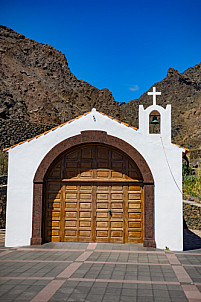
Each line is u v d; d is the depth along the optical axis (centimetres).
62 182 1080
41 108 4169
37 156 1059
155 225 1001
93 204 1062
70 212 1064
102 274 707
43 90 4975
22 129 2655
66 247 990
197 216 1578
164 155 1029
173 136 5244
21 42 6347
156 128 4600
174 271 737
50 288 610
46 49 6600
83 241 1048
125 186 1062
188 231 1516
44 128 2788
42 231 1045
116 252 928
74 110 4962
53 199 1073
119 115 5988
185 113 5747
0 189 1516
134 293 588
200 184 2016
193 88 6906
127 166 1070
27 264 794
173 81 7450
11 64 5303
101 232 1048
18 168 1053
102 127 1065
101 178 1070
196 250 999
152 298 563
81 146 1088
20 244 1023
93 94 6025
